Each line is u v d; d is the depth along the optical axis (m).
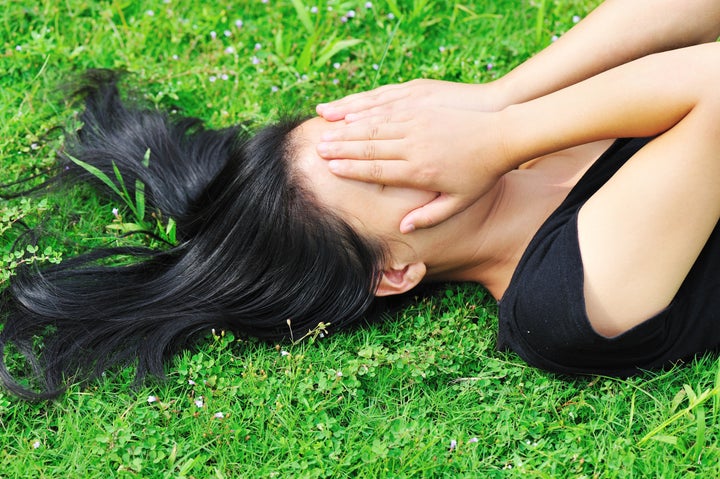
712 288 2.51
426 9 3.75
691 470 2.42
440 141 2.50
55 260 2.87
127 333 2.77
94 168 3.02
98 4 3.80
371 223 2.60
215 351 2.76
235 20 3.81
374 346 2.73
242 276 2.73
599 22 2.73
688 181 2.29
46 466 2.48
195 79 3.60
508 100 2.75
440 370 2.70
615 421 2.54
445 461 2.47
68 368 2.74
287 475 2.46
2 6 3.71
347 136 2.57
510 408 2.60
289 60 3.64
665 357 2.57
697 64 2.30
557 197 2.71
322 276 2.69
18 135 3.35
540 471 2.40
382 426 2.56
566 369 2.61
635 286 2.38
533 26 3.78
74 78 3.50
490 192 2.64
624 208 2.36
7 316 2.86
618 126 2.39
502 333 2.67
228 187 2.72
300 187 2.60
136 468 2.44
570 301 2.40
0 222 3.02
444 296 2.93
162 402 2.62
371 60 3.66
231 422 2.54
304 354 2.70
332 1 3.76
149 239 3.07
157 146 3.24
